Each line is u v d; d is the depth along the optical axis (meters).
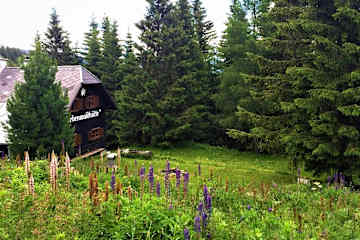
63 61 39.72
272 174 18.47
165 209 5.64
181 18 34.03
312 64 14.87
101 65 37.25
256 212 7.00
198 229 4.90
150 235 5.02
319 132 13.40
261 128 16.69
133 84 30.72
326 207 7.81
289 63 16.00
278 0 16.72
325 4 14.36
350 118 13.23
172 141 30.53
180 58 30.56
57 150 14.96
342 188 9.78
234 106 27.38
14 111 14.41
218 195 8.74
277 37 17.05
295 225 6.00
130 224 4.99
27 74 14.89
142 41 30.03
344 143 13.40
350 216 7.04
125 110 30.77
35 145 14.34
